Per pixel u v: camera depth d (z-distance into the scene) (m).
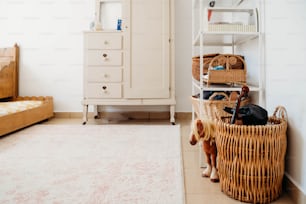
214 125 1.19
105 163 1.43
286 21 1.08
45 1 2.95
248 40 1.67
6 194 1.05
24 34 2.97
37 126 2.47
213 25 1.43
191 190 1.12
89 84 2.57
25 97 2.94
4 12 2.97
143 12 2.54
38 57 2.98
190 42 2.89
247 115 1.05
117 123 2.68
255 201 1.01
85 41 2.55
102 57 2.54
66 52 2.96
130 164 1.41
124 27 2.54
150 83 2.56
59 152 1.63
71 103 2.99
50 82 2.99
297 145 1.01
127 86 2.56
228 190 1.07
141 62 2.56
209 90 1.54
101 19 2.95
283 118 1.08
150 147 1.75
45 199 1.01
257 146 0.99
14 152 1.63
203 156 1.41
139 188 1.11
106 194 1.05
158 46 2.55
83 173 1.28
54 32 2.96
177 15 2.88
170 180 1.19
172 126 2.50
